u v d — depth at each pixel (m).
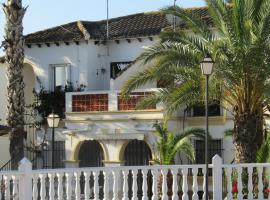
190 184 25.08
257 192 21.45
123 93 24.59
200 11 36.06
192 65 22.80
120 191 22.06
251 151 22.86
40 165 35.78
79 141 33.59
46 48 37.88
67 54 37.38
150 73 23.73
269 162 22.61
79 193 19.73
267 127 27.50
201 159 32.41
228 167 20.56
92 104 33.44
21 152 29.86
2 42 30.95
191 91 22.81
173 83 24.22
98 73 37.31
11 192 19.69
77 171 19.70
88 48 36.91
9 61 30.02
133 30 37.03
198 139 32.50
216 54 21.70
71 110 33.97
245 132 22.81
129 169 20.02
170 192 22.48
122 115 32.47
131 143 33.31
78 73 37.06
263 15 21.83
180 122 32.53
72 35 37.25
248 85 22.50
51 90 37.56
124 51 37.06
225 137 31.72
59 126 35.56
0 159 37.78
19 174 18.94
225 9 22.45
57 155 35.56
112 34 37.34
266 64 21.91
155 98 24.52
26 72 39.47
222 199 20.55
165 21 37.44
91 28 38.53
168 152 26.55
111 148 32.78
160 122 31.34
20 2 30.05
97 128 33.16
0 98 39.19
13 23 29.98
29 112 37.72
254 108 22.83
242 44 21.72
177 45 23.11
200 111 32.53
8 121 29.94
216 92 22.62
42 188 19.33
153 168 20.16
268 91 22.12
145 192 20.05
